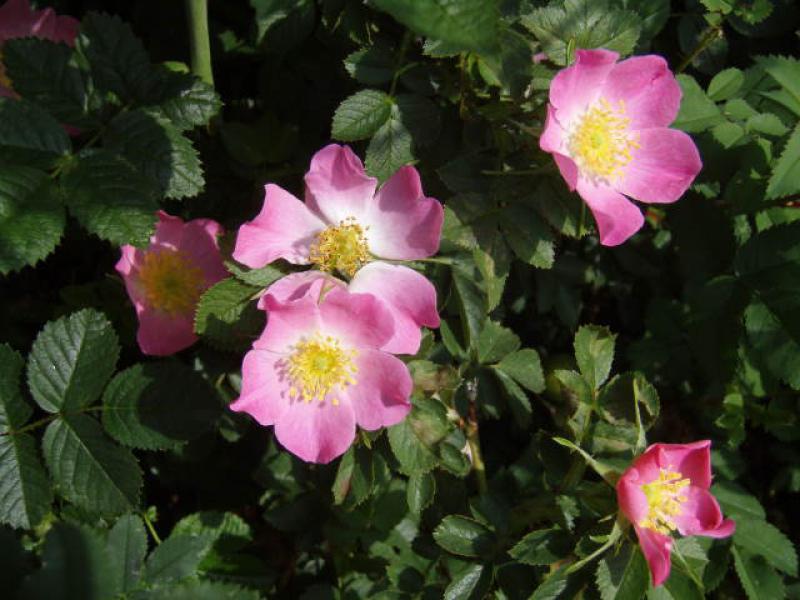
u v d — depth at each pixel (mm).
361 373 267
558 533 276
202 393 283
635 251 361
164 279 299
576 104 277
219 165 333
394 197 269
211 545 288
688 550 278
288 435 267
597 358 290
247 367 259
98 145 285
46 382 275
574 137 278
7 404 274
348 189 267
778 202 319
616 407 286
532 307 370
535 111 278
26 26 307
